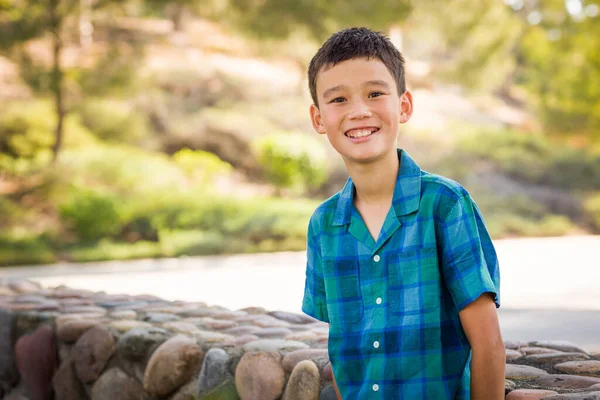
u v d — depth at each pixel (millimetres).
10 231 13766
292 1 17719
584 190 19922
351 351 1605
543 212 17844
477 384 1475
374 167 1598
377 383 1553
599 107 20125
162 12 22797
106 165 15977
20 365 2936
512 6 26391
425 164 19188
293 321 2881
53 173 15523
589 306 4102
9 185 15750
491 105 25281
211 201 15148
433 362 1508
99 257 12336
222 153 18828
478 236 1510
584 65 20234
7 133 16609
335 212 1676
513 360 2156
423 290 1523
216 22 20844
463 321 1498
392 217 1573
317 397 2037
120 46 17641
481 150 20266
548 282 5582
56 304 3197
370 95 1574
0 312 3066
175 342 2393
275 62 22875
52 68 15727
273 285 6031
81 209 13852
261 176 18578
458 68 21562
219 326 2684
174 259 12078
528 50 21641
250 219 14484
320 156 17656
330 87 1593
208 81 20578
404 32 22562
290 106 20422
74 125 17375
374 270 1589
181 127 18719
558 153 20922
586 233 17375
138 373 2502
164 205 14695
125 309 3082
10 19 15484
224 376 2264
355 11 17531
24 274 9031
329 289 1646
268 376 2158
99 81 16109
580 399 1622
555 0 22625
